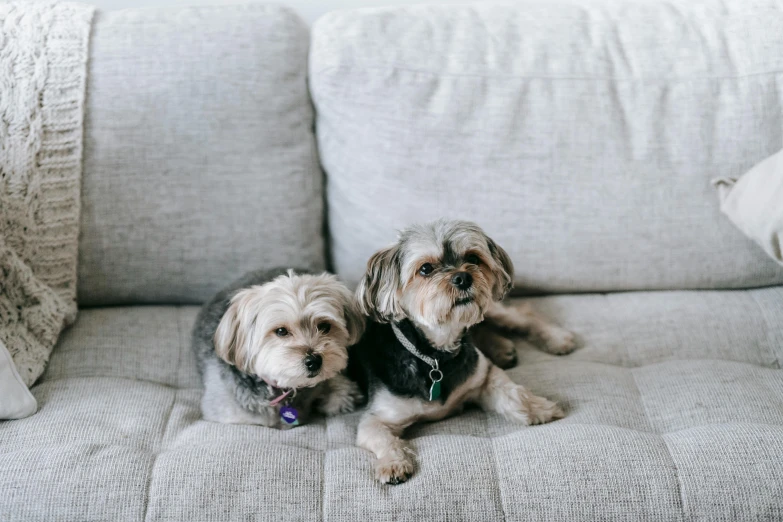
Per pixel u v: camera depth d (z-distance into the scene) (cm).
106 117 185
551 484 130
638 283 196
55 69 181
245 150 191
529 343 189
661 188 191
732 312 187
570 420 151
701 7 202
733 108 189
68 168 182
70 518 127
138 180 187
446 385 154
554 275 195
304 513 128
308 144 198
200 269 193
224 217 191
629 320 187
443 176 190
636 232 192
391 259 152
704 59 192
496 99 188
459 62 189
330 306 156
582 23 198
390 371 155
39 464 132
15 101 176
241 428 150
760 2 200
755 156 190
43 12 185
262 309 153
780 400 153
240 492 129
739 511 127
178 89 186
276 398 159
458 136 188
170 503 128
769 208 163
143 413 153
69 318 181
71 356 172
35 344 167
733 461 132
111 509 127
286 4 219
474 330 188
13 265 167
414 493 130
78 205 184
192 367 178
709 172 190
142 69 186
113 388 161
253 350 154
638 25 198
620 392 160
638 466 132
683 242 192
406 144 188
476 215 191
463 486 130
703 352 178
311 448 146
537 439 139
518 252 193
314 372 150
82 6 192
